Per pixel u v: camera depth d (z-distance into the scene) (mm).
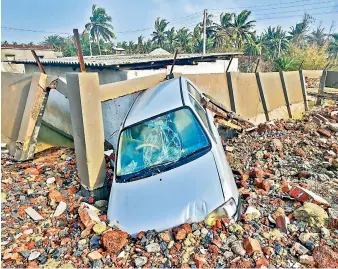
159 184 3676
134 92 5930
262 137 7641
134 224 3404
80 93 4539
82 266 3025
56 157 6863
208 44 41531
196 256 2957
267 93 9969
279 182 4871
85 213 3842
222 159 3951
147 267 2900
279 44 47031
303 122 9164
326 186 4719
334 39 50344
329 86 13148
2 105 7699
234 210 3439
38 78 6453
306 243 3176
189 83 5980
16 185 5297
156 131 4262
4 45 26516
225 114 7082
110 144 7391
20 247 3441
